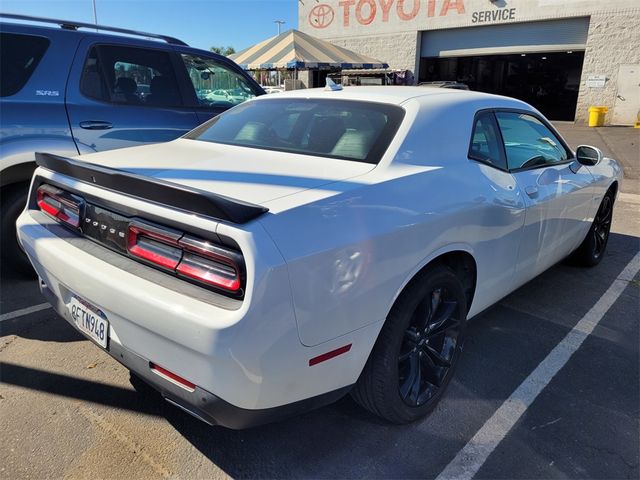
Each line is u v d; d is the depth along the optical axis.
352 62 18.11
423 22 24.03
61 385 2.78
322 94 3.15
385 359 2.24
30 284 4.10
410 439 2.44
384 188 2.21
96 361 3.02
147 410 2.59
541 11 21.02
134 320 1.91
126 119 4.38
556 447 2.40
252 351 1.71
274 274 1.71
